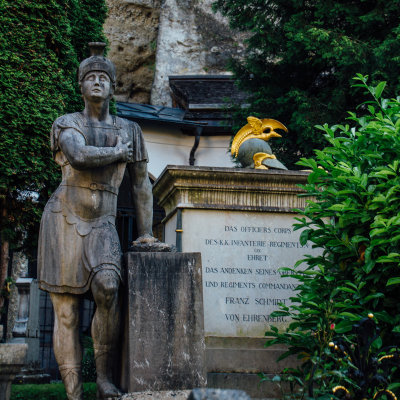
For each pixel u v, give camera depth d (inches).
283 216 263.6
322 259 227.3
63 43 385.4
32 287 449.7
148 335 187.9
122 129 210.8
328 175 230.8
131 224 582.9
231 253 256.2
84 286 193.9
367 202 214.4
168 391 183.0
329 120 509.7
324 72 560.7
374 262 206.2
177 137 686.5
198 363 189.5
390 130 216.1
